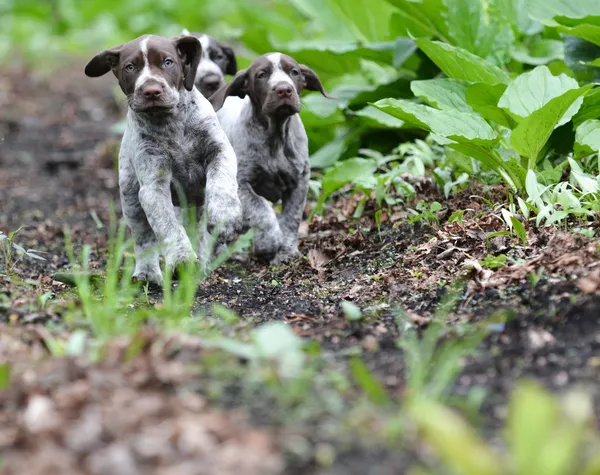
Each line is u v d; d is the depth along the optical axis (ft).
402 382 19.97
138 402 18.03
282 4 91.15
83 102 80.94
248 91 33.94
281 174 34.83
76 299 27.58
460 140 31.86
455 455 15.20
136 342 20.59
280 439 17.21
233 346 20.18
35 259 36.78
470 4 40.40
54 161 59.36
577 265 24.82
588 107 33.94
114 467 15.99
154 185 30.37
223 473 15.93
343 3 49.03
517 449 15.02
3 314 25.66
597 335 21.36
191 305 28.84
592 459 15.70
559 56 41.50
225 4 104.42
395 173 36.11
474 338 21.93
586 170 33.96
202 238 33.47
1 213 48.24
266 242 33.91
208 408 18.20
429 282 27.48
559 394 18.81
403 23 43.83
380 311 25.88
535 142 32.07
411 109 32.27
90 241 41.11
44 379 19.42
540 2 39.04
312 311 27.48
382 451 16.84
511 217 28.58
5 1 116.37
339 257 33.17
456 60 36.09
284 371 19.57
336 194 42.01
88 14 112.16
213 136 31.09
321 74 47.47
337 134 47.37
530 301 23.80
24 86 88.89
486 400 18.90
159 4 107.55
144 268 32.24
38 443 17.02
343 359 21.70
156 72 29.30
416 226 34.17
